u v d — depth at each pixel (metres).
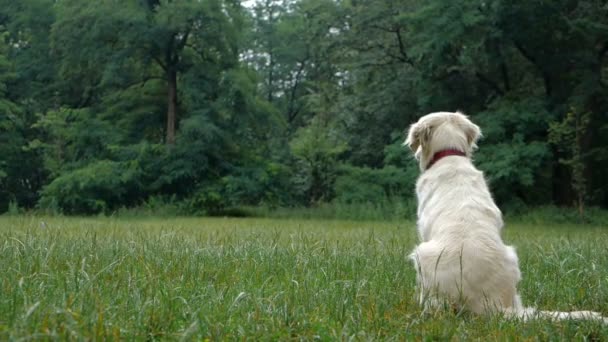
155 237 10.92
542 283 7.23
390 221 29.36
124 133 40.12
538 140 31.66
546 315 5.21
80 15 37.69
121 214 35.62
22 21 44.12
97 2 37.66
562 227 24.58
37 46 44.16
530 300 6.57
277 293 5.84
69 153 40.16
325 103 42.81
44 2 43.34
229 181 38.12
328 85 44.47
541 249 10.31
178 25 37.41
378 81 37.69
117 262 7.51
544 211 29.52
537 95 32.19
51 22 43.78
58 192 36.88
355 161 40.62
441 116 6.65
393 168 34.94
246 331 4.56
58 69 43.28
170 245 9.69
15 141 41.31
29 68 44.22
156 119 43.16
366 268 7.92
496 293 5.24
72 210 37.44
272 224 23.19
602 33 29.83
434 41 30.45
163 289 5.90
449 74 34.53
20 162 42.94
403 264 8.30
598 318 5.14
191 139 38.47
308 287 6.24
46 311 4.55
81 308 4.82
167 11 37.28
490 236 5.44
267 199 38.81
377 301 5.70
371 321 5.05
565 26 30.14
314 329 4.78
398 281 7.05
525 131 30.95
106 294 5.62
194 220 28.19
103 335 4.17
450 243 5.41
